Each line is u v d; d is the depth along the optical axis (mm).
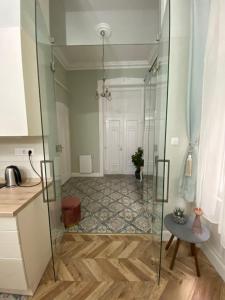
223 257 1499
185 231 1497
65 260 1698
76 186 3699
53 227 1714
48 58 1707
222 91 1302
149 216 2461
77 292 1380
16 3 1277
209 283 1449
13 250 1204
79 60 3615
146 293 1369
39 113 1603
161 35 1586
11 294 1364
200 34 1494
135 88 4051
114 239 1999
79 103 4156
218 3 1288
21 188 1526
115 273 1549
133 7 2057
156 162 1697
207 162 1467
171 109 1731
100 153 4355
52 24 2109
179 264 1629
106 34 2316
